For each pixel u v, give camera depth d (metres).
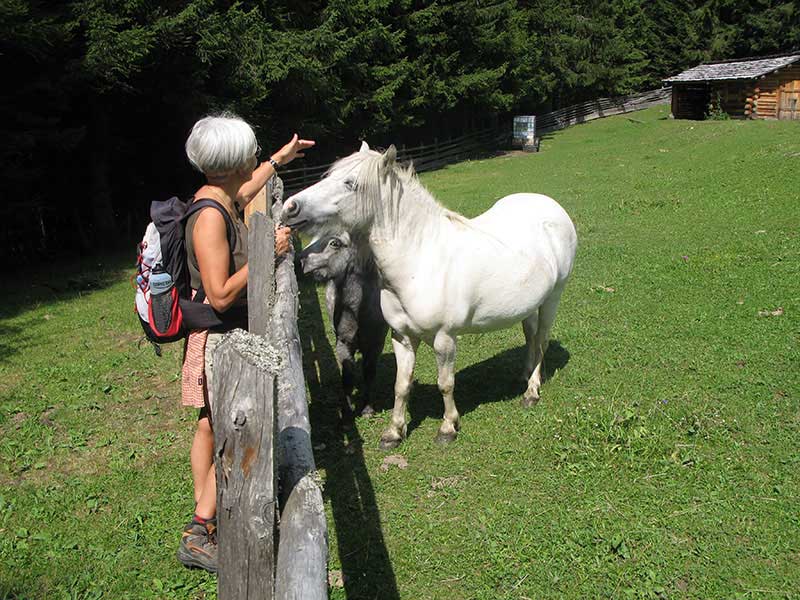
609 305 7.04
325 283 4.66
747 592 3.02
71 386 5.95
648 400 4.87
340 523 3.74
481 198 14.65
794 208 10.20
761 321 6.12
